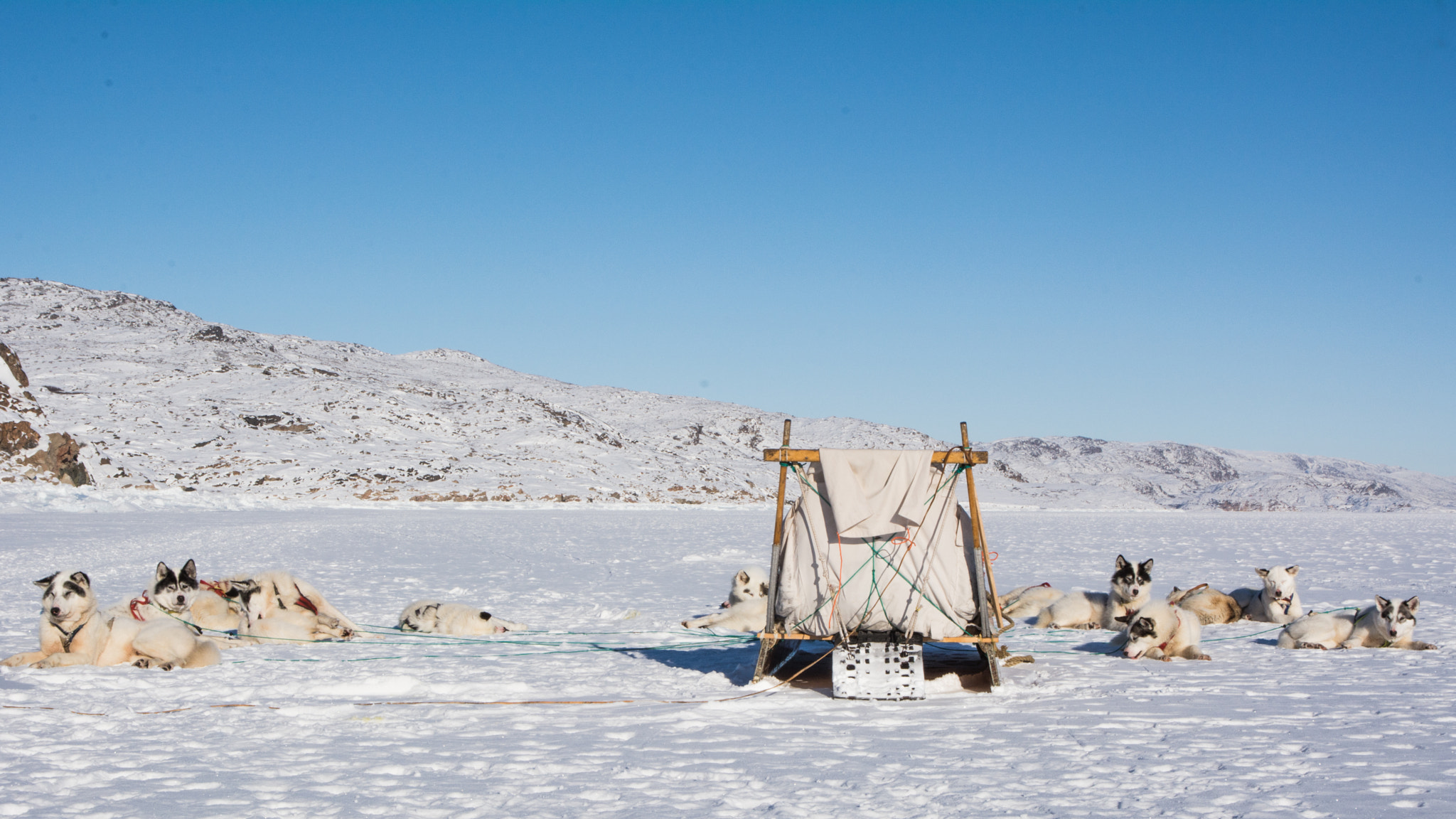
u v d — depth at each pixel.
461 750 6.34
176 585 10.44
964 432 8.66
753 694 8.44
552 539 32.22
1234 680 8.84
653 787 5.46
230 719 7.25
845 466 8.42
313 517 39.78
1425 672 9.20
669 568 22.69
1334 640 10.82
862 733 6.84
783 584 8.76
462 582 19.30
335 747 6.41
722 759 6.09
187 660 9.40
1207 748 6.29
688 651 10.91
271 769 5.86
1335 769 5.75
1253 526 47.88
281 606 11.68
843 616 8.35
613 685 8.80
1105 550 29.53
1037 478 135.88
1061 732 6.80
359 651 10.84
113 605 10.57
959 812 4.99
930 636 8.37
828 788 5.41
